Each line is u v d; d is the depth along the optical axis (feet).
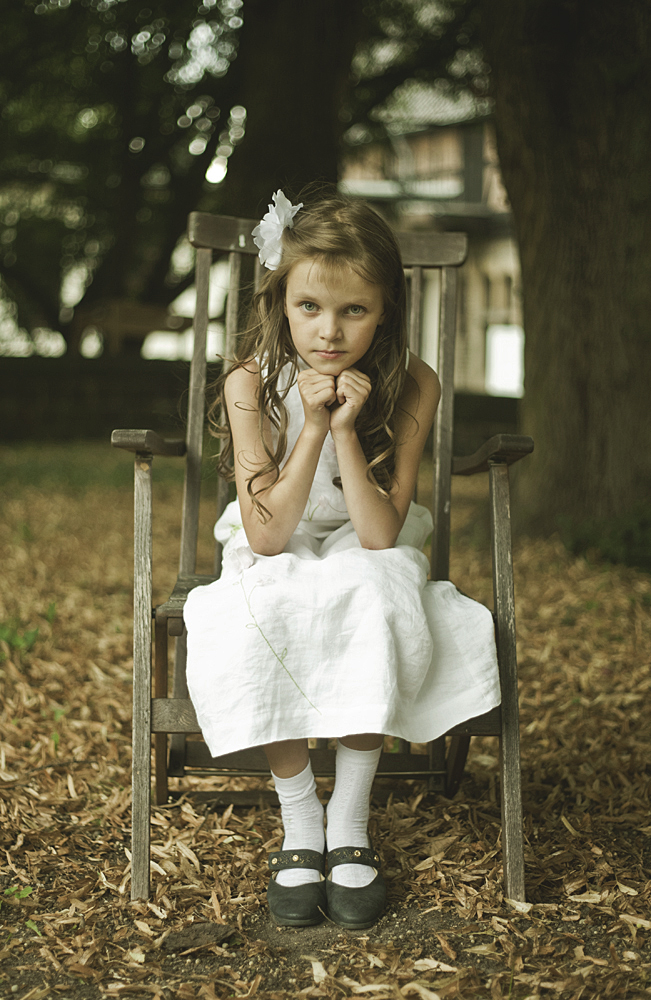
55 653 9.57
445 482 6.38
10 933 4.62
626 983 4.17
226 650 4.59
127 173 39.19
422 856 5.42
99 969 4.30
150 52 33.53
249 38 19.97
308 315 4.93
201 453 6.29
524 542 14.33
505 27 12.80
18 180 43.37
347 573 4.69
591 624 10.66
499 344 57.72
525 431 14.94
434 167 60.29
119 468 26.50
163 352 58.95
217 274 43.09
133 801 4.90
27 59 33.24
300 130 19.47
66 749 7.13
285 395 5.31
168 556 14.67
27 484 23.16
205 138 38.68
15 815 5.89
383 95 31.22
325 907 4.76
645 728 7.56
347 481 4.98
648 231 13.26
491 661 4.91
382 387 5.28
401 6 28.45
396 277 5.13
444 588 5.15
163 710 4.99
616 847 5.54
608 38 12.32
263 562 4.83
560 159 13.29
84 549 15.28
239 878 5.16
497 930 4.62
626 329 13.69
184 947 4.46
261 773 5.96
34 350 52.65
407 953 4.44
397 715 4.64
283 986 4.19
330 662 4.61
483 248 56.70
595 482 14.14
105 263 43.39
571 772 6.71
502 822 4.97
